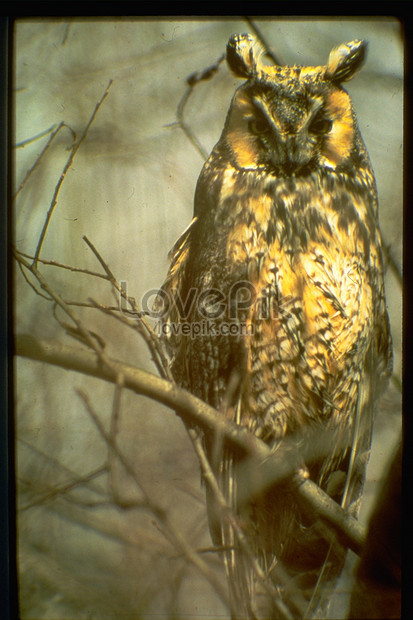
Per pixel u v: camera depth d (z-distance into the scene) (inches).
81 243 189.9
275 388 179.5
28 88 186.4
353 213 185.0
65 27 187.5
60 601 146.9
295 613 161.3
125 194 201.6
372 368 187.6
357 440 182.1
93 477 127.3
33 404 164.2
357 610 137.3
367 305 184.1
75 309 181.3
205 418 133.1
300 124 177.5
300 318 178.4
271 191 183.5
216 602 150.9
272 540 167.6
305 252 181.3
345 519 159.6
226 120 194.4
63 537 150.3
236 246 185.0
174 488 157.2
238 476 164.2
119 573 142.3
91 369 106.6
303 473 164.4
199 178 201.2
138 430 164.9
